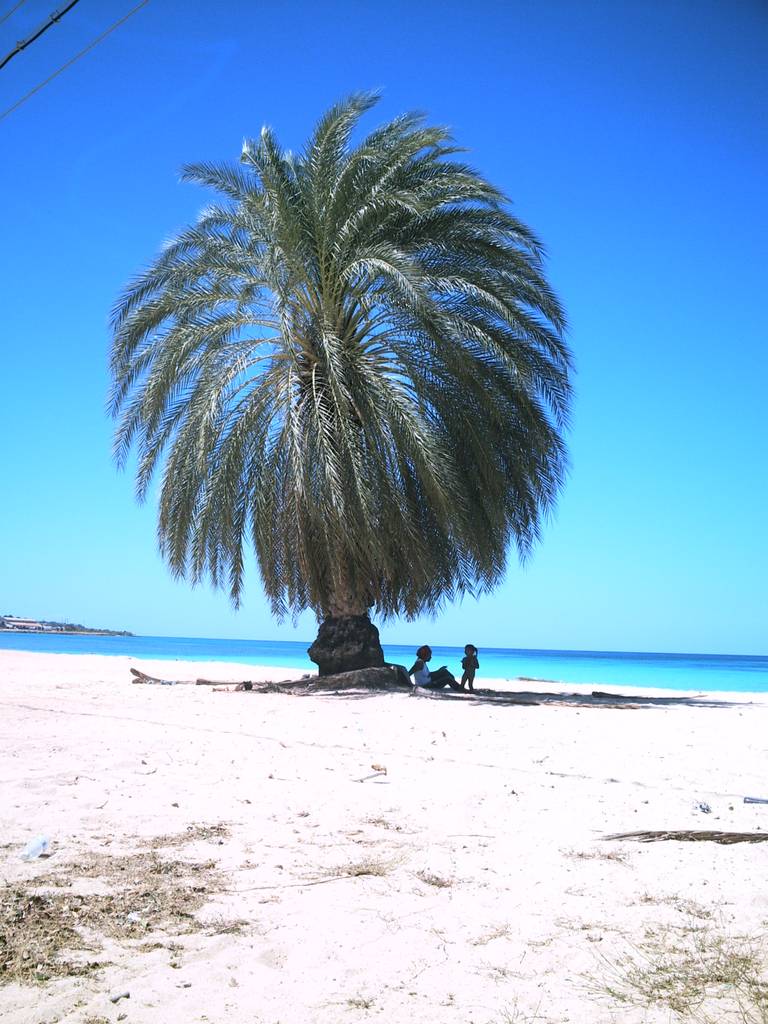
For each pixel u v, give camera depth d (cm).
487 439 1856
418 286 1670
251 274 1920
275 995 346
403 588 2095
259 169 1894
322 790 743
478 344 1862
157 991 348
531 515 2045
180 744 998
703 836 582
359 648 1953
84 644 9988
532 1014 331
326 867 516
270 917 431
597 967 373
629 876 501
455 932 414
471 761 917
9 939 398
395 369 1959
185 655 6228
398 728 1238
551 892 473
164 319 1916
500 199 1938
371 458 1831
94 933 408
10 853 529
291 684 2011
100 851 540
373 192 1858
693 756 967
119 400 1962
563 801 707
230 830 598
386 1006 338
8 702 1473
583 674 4756
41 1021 320
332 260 1895
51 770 789
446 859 534
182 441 1853
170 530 1920
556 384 1970
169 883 482
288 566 2034
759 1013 329
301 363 1997
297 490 1752
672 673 5275
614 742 1092
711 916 435
